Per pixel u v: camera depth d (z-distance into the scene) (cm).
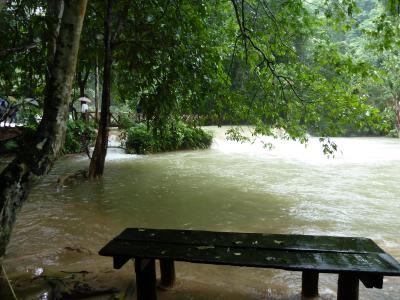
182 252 321
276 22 922
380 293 379
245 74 1008
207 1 1009
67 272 413
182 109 948
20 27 912
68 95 383
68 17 381
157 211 707
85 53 1062
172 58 859
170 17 892
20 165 340
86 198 810
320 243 338
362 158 1456
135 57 936
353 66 793
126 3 924
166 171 1177
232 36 1020
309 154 1587
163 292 376
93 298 356
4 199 328
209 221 645
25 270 424
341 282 308
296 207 737
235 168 1229
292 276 420
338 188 912
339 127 836
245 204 759
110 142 1833
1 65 899
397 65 2112
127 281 393
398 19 723
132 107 1402
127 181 1006
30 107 1135
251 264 293
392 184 958
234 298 365
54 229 594
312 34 941
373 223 634
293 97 878
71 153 1545
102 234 573
